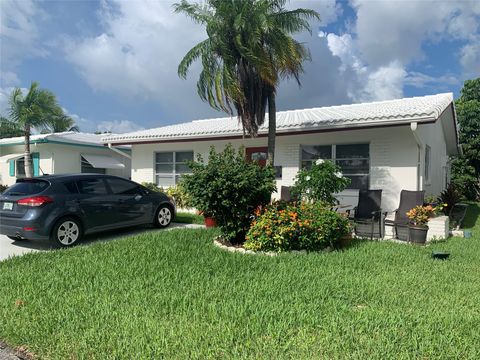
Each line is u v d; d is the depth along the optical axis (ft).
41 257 20.03
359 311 12.19
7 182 65.98
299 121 35.55
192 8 30.07
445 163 60.59
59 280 15.64
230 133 38.60
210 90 30.27
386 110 34.19
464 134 77.56
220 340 10.15
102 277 16.02
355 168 34.71
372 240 25.32
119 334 10.48
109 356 9.38
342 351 9.60
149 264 18.08
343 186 27.07
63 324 11.28
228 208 22.88
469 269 17.92
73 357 9.50
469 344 10.04
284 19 29.63
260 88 30.83
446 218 27.86
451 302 13.30
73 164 60.75
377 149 33.24
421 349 9.64
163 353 9.46
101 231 27.40
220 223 23.77
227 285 14.93
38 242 26.17
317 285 14.87
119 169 67.87
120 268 17.48
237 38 28.35
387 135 32.76
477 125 76.02
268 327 10.77
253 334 10.50
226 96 29.48
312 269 17.35
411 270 17.38
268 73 28.68
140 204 29.30
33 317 11.74
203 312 12.15
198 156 24.18
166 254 20.21
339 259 19.16
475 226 36.35
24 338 10.50
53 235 23.34
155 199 30.89
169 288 14.55
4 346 10.39
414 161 31.50
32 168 58.08
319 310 12.28
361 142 34.35
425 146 36.06
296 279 15.72
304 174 27.22
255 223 22.00
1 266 18.37
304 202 24.54
